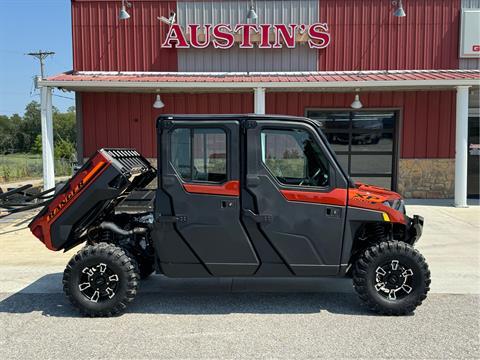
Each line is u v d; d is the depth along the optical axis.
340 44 13.43
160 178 4.73
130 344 4.06
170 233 4.75
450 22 13.27
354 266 4.90
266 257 4.74
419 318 4.66
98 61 13.51
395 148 13.52
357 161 13.69
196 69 13.56
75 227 4.94
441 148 13.39
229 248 4.73
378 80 11.32
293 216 4.67
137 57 13.51
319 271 4.75
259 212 4.65
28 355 3.85
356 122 13.58
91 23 13.41
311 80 11.63
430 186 13.49
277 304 5.14
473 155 13.64
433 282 5.87
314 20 13.41
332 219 4.69
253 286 5.82
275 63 13.52
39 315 4.81
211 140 4.68
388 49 13.38
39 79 11.34
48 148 11.38
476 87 11.80
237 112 13.57
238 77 12.42
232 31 13.22
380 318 4.68
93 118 13.55
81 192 4.79
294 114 13.49
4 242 8.32
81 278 4.74
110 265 4.70
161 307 5.05
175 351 3.91
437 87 11.95
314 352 3.88
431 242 8.03
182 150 4.71
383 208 4.70
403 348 3.96
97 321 4.63
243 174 4.68
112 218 5.43
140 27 13.45
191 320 4.65
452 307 4.98
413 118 13.34
